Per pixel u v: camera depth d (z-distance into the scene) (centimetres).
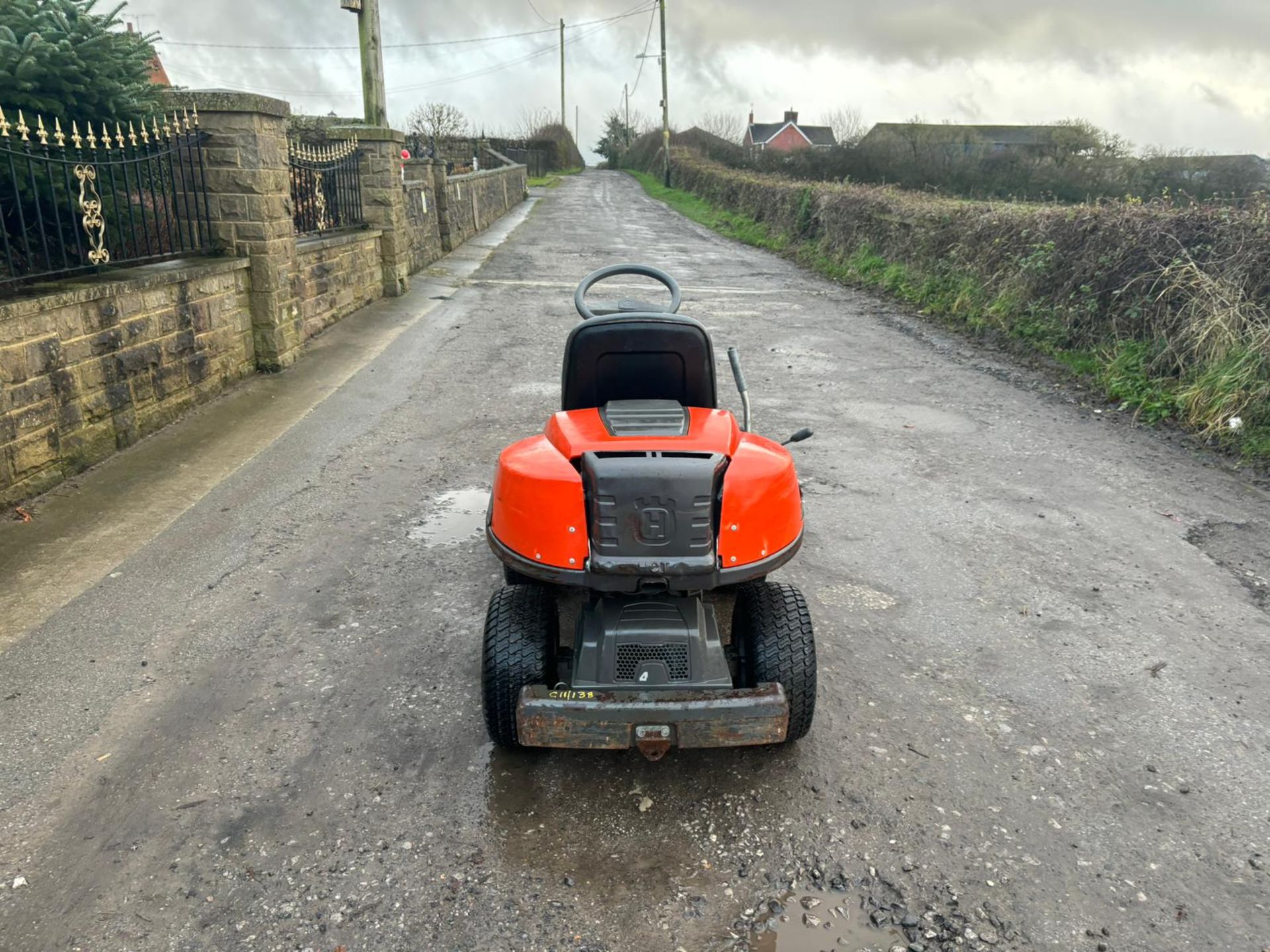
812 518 546
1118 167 2794
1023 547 511
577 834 289
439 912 257
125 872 268
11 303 514
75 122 662
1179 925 256
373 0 1359
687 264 1842
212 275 760
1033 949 248
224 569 463
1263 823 298
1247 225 782
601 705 271
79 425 584
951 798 307
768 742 281
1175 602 449
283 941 246
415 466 624
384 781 311
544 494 286
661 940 250
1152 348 832
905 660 393
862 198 1698
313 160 1115
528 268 1653
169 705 349
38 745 323
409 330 1089
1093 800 307
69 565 462
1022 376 920
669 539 279
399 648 395
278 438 677
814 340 1100
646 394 372
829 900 264
